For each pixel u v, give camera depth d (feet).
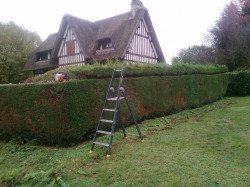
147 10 52.44
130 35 47.83
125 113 23.49
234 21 71.51
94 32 59.26
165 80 29.71
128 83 24.16
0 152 18.42
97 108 20.45
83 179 11.63
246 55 66.80
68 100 17.99
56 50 59.11
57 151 17.39
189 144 16.85
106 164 13.48
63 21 55.67
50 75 25.40
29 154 17.17
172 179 11.26
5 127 21.93
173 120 25.91
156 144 17.04
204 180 11.07
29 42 95.40
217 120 24.63
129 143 17.56
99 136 20.83
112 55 46.98
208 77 39.81
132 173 12.05
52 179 11.41
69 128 18.12
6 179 11.06
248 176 11.42
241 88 48.91
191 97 34.53
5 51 86.79
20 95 20.56
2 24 88.69
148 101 26.84
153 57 57.21
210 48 77.82
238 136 18.17
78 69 21.04
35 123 19.53
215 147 15.97
